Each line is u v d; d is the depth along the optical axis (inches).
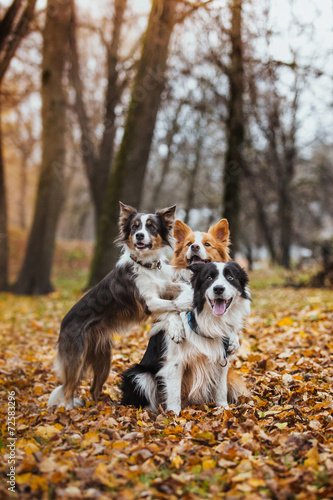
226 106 591.8
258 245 1328.7
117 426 153.6
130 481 111.3
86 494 104.1
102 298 191.0
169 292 194.9
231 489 107.2
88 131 702.5
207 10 449.7
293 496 101.3
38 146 1283.2
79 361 185.6
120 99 700.7
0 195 705.6
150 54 524.7
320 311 358.3
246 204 986.1
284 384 188.2
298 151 911.7
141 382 178.1
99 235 561.9
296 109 648.4
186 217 1062.4
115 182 546.0
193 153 1013.8
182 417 161.9
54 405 183.3
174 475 110.9
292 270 802.8
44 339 333.4
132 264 191.0
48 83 652.1
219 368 173.8
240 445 129.7
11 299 613.9
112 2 670.5
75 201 1736.0
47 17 637.3
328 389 180.5
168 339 173.9
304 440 128.0
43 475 113.0
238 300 171.6
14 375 237.6
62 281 983.0
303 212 1067.9
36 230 676.1
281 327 310.8
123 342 296.7
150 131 542.3
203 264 171.3
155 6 507.5
